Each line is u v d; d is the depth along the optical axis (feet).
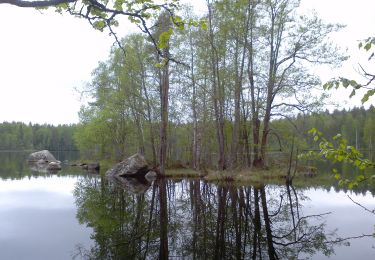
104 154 180.96
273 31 87.66
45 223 43.88
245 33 81.25
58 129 440.45
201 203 58.29
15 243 34.78
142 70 104.22
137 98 112.98
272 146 98.78
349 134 254.88
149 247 33.22
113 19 17.75
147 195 68.28
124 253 31.37
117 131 154.81
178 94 109.40
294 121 86.89
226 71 83.35
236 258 29.48
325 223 40.96
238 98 85.10
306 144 74.69
